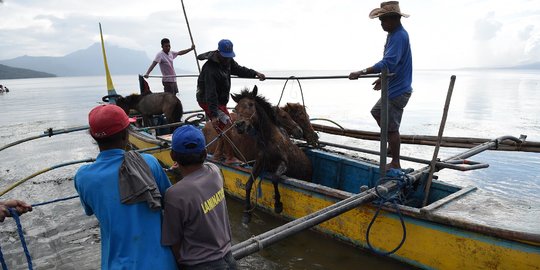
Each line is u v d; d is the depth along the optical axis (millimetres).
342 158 6457
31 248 5672
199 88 6652
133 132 10516
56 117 22828
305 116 6570
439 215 4047
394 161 5324
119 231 2164
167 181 2473
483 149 5508
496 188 8438
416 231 4363
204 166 2586
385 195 4441
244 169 6512
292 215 5891
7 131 17438
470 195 4594
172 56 11359
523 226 3676
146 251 2203
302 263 5043
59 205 7289
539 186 8484
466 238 3920
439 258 4191
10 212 2441
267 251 5348
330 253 5211
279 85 56219
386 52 4664
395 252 4625
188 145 2414
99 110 2227
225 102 6590
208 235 2398
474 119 17297
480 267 3861
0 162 11469
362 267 4879
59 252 5523
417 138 6363
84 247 5656
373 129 15258
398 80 4930
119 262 2174
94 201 2186
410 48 4914
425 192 4863
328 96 34438
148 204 2219
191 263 2369
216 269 2389
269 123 5867
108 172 2199
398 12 4668
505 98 29641
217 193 2518
